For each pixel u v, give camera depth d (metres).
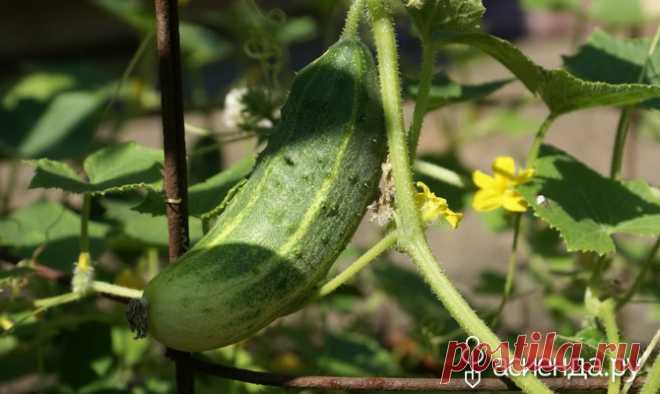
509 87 1.73
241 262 0.57
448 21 0.63
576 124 1.88
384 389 0.59
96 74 1.24
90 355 0.82
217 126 1.38
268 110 0.76
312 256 0.58
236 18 0.93
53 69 1.24
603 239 0.65
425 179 0.78
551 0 1.08
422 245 0.59
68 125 0.98
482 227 1.59
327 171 0.58
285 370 0.88
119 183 0.65
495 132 1.25
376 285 0.97
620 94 0.65
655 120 1.20
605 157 1.73
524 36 2.09
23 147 0.95
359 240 1.23
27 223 0.79
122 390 0.81
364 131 0.58
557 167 0.68
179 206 0.60
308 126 0.58
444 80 0.77
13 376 0.85
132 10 1.04
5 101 1.19
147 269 0.91
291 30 1.12
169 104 0.59
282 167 0.58
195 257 0.57
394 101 0.59
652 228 0.65
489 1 2.12
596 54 0.76
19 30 1.96
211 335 0.56
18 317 0.78
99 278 0.83
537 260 0.97
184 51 1.13
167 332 0.56
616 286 0.74
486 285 0.95
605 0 1.08
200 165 0.85
